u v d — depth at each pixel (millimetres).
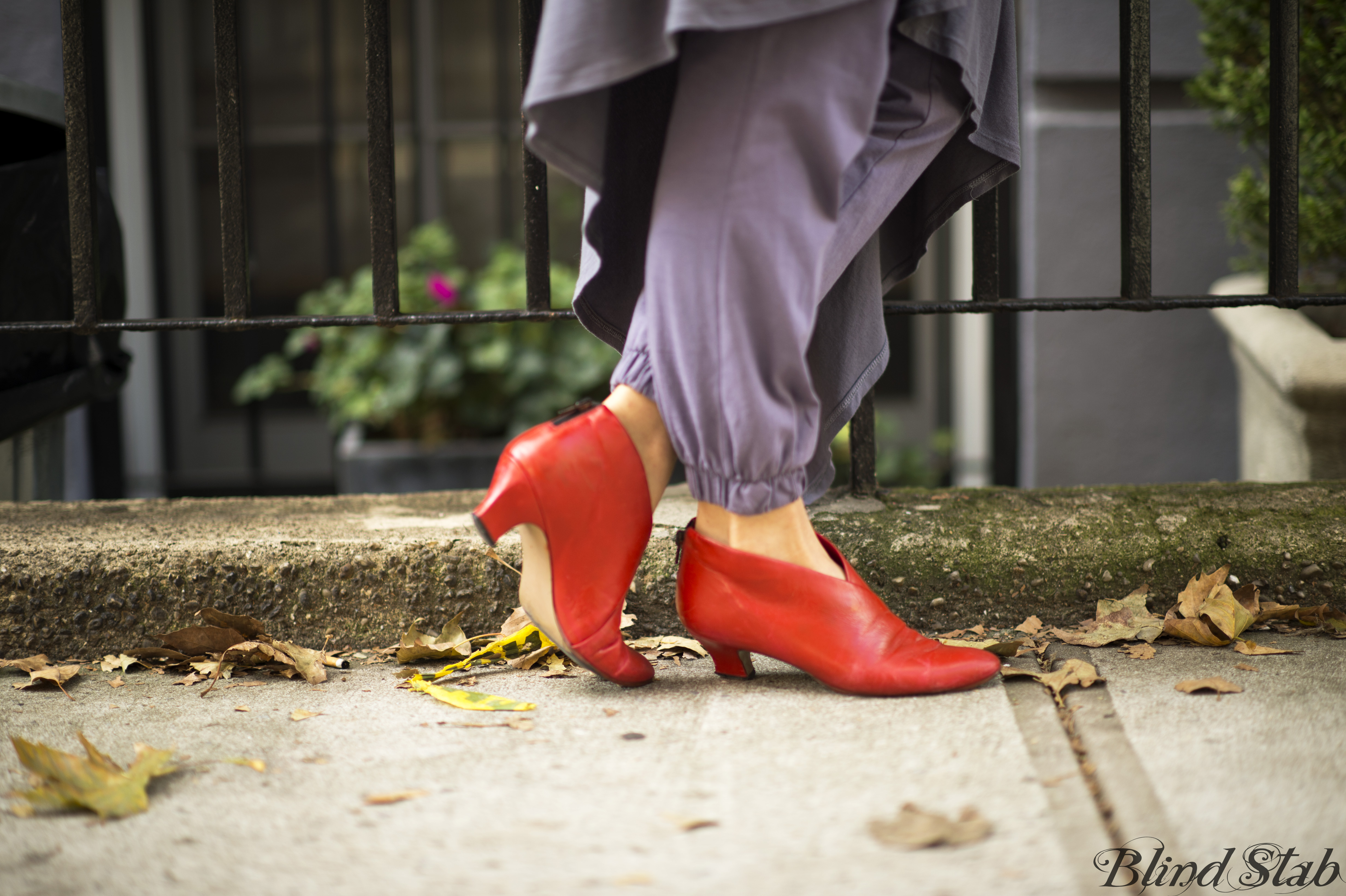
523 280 3664
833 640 1232
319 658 1444
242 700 1323
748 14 1027
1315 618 1512
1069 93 3127
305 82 4484
